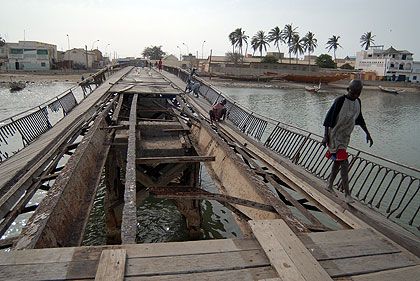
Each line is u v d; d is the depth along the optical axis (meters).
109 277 2.47
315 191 5.32
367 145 20.83
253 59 95.88
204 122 9.36
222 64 87.44
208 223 10.34
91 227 9.70
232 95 47.91
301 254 2.96
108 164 8.64
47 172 5.69
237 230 9.98
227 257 2.88
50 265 2.62
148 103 17.16
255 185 4.79
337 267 2.90
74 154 5.43
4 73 65.25
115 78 23.69
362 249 3.25
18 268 2.56
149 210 11.02
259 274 2.68
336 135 4.55
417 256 3.19
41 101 33.12
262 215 4.52
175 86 20.39
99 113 10.69
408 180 13.45
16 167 5.94
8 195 4.64
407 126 28.70
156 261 2.75
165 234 9.60
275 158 7.19
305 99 47.62
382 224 4.09
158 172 9.38
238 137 9.20
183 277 2.58
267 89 62.19
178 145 8.82
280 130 8.54
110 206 8.73
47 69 75.50
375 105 44.66
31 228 3.19
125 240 3.02
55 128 9.60
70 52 85.94
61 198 3.90
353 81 4.23
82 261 2.68
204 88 18.83
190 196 4.27
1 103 30.80
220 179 6.21
